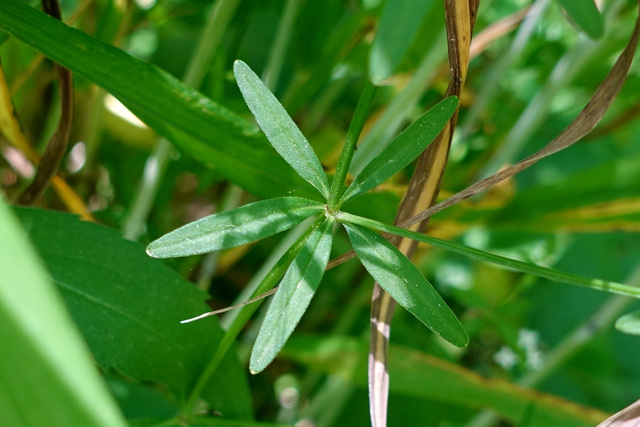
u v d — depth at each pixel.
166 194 0.22
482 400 0.18
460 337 0.12
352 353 0.18
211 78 0.20
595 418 0.18
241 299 0.18
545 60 0.25
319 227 0.12
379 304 0.14
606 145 0.30
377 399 0.13
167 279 0.14
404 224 0.13
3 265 0.08
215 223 0.12
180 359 0.14
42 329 0.09
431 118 0.12
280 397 0.24
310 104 0.26
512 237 0.25
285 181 0.15
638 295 0.13
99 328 0.14
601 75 0.25
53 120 0.19
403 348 0.18
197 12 0.23
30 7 0.14
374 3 0.20
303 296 0.12
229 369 0.15
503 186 0.20
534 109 0.19
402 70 0.20
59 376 0.09
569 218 0.18
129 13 0.18
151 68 0.14
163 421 0.15
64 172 0.20
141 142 0.21
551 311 0.29
